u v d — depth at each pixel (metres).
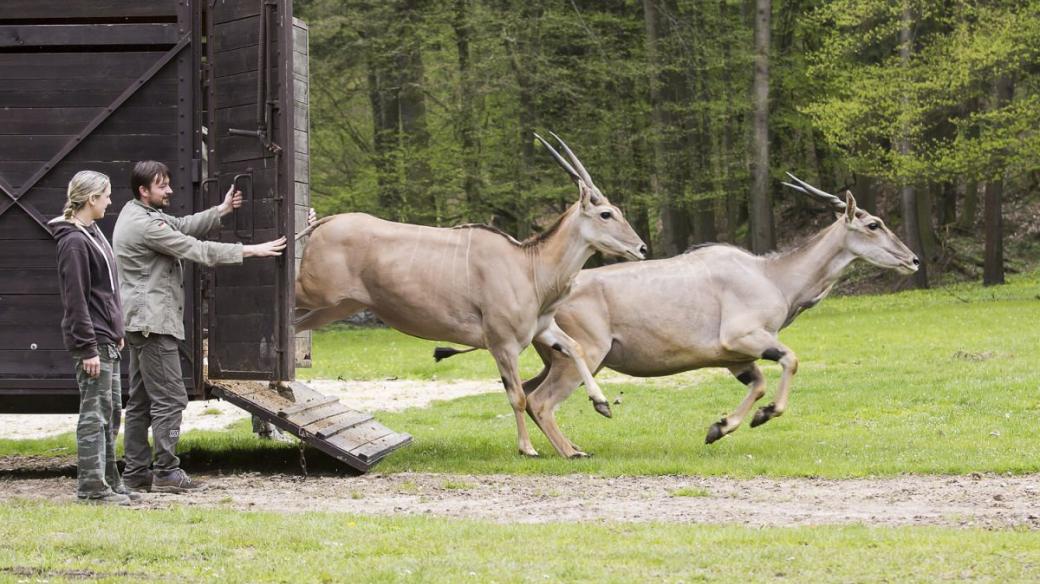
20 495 18.12
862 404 29.59
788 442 23.98
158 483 18.45
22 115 20.39
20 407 21.36
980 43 59.22
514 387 22.16
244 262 20.41
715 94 71.94
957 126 68.88
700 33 70.31
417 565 12.64
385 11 69.94
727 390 33.97
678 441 24.66
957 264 76.12
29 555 13.23
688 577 12.18
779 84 76.81
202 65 20.81
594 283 22.92
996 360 36.56
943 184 82.69
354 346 58.16
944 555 12.92
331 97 73.25
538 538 14.09
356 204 72.56
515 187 69.69
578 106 70.06
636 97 72.50
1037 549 13.20
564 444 22.47
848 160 66.62
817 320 57.44
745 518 15.96
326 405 22.59
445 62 72.94
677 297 22.91
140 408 18.73
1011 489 18.14
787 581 12.00
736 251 23.53
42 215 20.28
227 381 21.05
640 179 72.56
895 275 73.12
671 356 23.02
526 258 22.09
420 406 33.56
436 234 22.27
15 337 20.23
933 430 25.14
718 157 71.69
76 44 20.38
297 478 20.28
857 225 23.38
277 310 20.02
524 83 68.81
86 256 16.23
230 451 24.27
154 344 18.23
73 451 25.75
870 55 72.69
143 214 18.00
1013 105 62.16
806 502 17.33
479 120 71.69
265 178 20.09
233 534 14.15
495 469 20.80
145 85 20.31
